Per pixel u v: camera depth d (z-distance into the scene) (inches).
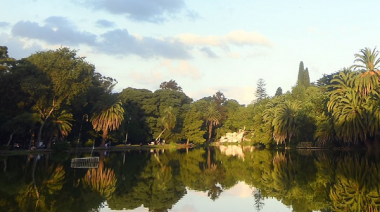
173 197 828.6
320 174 1158.3
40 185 927.7
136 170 1373.0
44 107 2230.6
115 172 1283.2
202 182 1083.3
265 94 5196.9
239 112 4758.9
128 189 922.7
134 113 4001.0
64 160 1712.6
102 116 2839.6
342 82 2514.8
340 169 1272.1
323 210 655.1
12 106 2132.1
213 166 1582.2
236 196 844.6
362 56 2445.9
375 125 2256.4
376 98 2276.1
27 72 2144.4
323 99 2736.2
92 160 1664.6
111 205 716.7
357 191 826.8
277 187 957.2
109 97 2896.2
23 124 2065.7
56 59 2245.3
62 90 2188.7
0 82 2028.8
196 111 4387.3
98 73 3324.3
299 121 2861.7
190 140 4077.3
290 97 3582.7
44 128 2388.0
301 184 979.3
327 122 2578.7
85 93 2453.2
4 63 2023.9
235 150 3193.9
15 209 636.7
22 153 2117.4
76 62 2313.0
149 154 2479.1
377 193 796.6
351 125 2361.0
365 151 2426.2
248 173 1304.1
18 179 1031.6
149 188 952.3
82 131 2999.5
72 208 666.2
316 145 2930.6
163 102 4330.7
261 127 3508.9
